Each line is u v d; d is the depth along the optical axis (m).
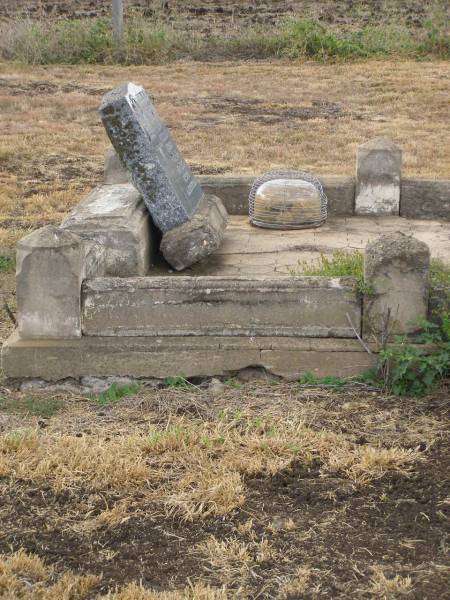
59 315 4.83
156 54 14.94
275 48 15.30
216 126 10.85
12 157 9.35
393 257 4.71
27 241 4.79
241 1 21.00
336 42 14.88
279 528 3.90
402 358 4.66
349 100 12.15
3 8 19.39
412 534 3.85
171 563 3.75
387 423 4.50
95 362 4.82
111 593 3.62
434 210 6.86
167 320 4.83
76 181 8.63
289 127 10.80
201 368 4.82
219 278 4.83
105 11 18.86
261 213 6.62
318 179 6.93
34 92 12.62
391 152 6.80
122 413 4.62
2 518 3.97
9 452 4.31
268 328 4.82
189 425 4.48
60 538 3.87
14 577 3.66
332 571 3.70
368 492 4.07
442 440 4.37
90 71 14.08
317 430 4.45
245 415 4.55
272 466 4.19
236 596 3.61
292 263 5.98
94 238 5.59
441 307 4.79
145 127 5.67
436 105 11.79
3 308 5.73
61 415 4.63
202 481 4.11
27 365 4.82
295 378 4.80
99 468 4.19
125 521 3.94
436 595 3.59
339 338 4.82
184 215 5.79
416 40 15.57
